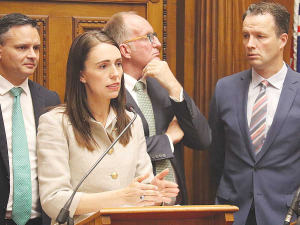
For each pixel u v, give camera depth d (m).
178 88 9.77
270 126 9.87
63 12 12.43
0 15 12.17
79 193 6.89
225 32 12.13
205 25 12.27
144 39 10.31
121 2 12.62
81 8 12.52
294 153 9.84
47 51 12.33
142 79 10.07
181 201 9.84
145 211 5.70
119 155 7.52
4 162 8.18
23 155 8.34
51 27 12.36
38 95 8.98
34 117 8.77
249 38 10.04
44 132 7.38
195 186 12.37
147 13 12.76
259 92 10.25
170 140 9.54
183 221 6.34
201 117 9.98
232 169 10.21
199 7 12.37
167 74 9.81
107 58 7.44
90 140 7.42
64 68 12.42
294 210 6.48
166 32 12.87
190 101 9.81
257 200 9.70
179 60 12.78
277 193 9.73
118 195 6.67
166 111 10.09
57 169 7.12
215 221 6.24
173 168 9.83
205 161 12.16
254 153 9.90
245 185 9.90
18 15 8.75
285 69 10.26
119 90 7.85
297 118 9.80
